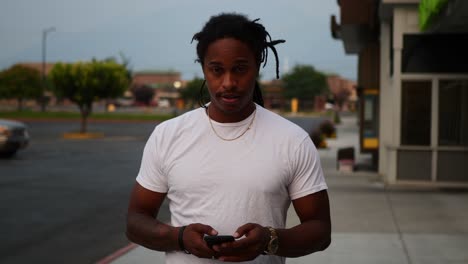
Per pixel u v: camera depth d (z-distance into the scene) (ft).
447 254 20.47
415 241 22.52
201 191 6.48
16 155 61.87
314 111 338.75
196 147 6.57
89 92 95.25
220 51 6.19
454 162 37.83
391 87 41.55
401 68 38.06
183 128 6.69
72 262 20.15
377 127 50.72
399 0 36.65
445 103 37.83
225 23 6.24
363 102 51.01
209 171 6.47
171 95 414.82
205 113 6.71
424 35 37.73
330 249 21.24
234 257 5.95
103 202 32.73
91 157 60.44
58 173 46.16
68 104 327.26
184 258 6.48
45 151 67.51
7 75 201.46
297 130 6.74
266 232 6.05
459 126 37.78
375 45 50.98
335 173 47.55
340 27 47.39
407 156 38.37
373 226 25.48
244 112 6.59
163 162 6.72
